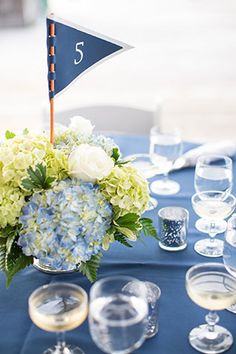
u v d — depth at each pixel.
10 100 4.27
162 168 1.62
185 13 6.96
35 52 5.37
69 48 1.20
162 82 4.70
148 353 1.01
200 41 5.80
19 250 1.12
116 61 5.20
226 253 1.11
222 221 1.45
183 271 1.25
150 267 1.26
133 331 0.86
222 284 1.02
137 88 4.55
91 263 1.11
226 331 1.06
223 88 4.54
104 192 1.11
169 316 1.11
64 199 1.04
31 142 1.13
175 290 1.18
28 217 1.05
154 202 1.54
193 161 1.76
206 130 3.80
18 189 1.10
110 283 0.94
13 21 6.09
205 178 1.38
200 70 4.97
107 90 4.49
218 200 1.33
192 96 4.40
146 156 1.78
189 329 1.07
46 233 1.04
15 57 5.25
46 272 1.24
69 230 1.03
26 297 1.17
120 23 6.52
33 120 3.89
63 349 1.01
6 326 1.09
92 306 0.89
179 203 1.55
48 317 0.91
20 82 4.64
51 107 1.21
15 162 1.09
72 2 7.44
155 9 7.18
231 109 4.14
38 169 1.07
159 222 1.33
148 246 1.34
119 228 1.13
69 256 1.05
